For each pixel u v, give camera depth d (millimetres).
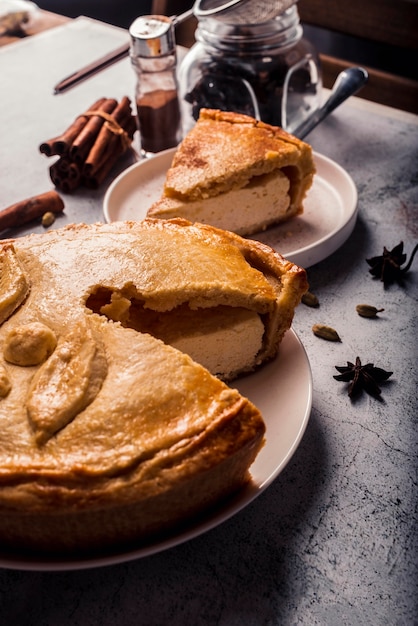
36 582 454
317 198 685
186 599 447
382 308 599
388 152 756
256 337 526
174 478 433
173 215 644
